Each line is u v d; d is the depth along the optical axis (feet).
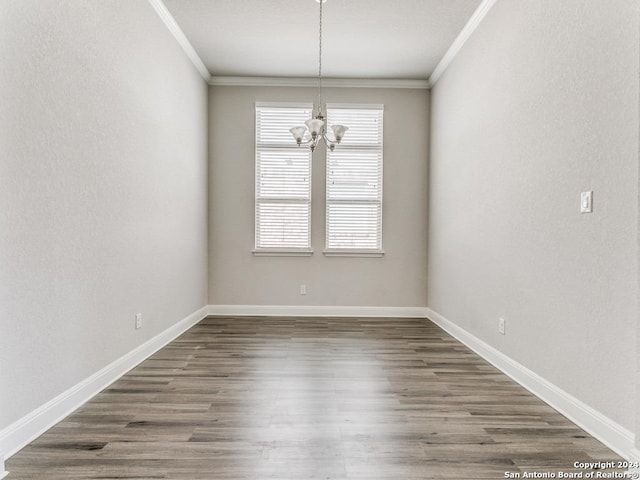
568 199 8.02
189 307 15.81
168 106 13.34
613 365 6.73
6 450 6.26
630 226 6.40
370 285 18.58
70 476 5.81
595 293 7.20
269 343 13.47
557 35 8.43
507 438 7.03
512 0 10.44
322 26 13.71
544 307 8.84
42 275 7.14
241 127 18.39
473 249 13.01
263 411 8.06
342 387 9.43
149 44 11.78
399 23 13.44
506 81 10.75
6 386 6.32
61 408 7.68
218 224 18.44
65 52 7.75
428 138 18.52
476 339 12.63
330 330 15.53
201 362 11.32
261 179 18.51
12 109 6.40
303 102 18.40
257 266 18.51
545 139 8.86
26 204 6.73
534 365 9.21
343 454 6.45
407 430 7.29
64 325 7.81
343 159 18.58
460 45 14.33
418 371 10.68
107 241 9.45
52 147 7.40
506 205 10.68
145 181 11.55
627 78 6.49
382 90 18.49
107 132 9.41
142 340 11.48
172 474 5.87
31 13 6.79
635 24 6.34
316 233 18.53
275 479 5.76
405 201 18.54
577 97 7.76
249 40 14.73
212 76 18.07
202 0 12.13
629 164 6.43
